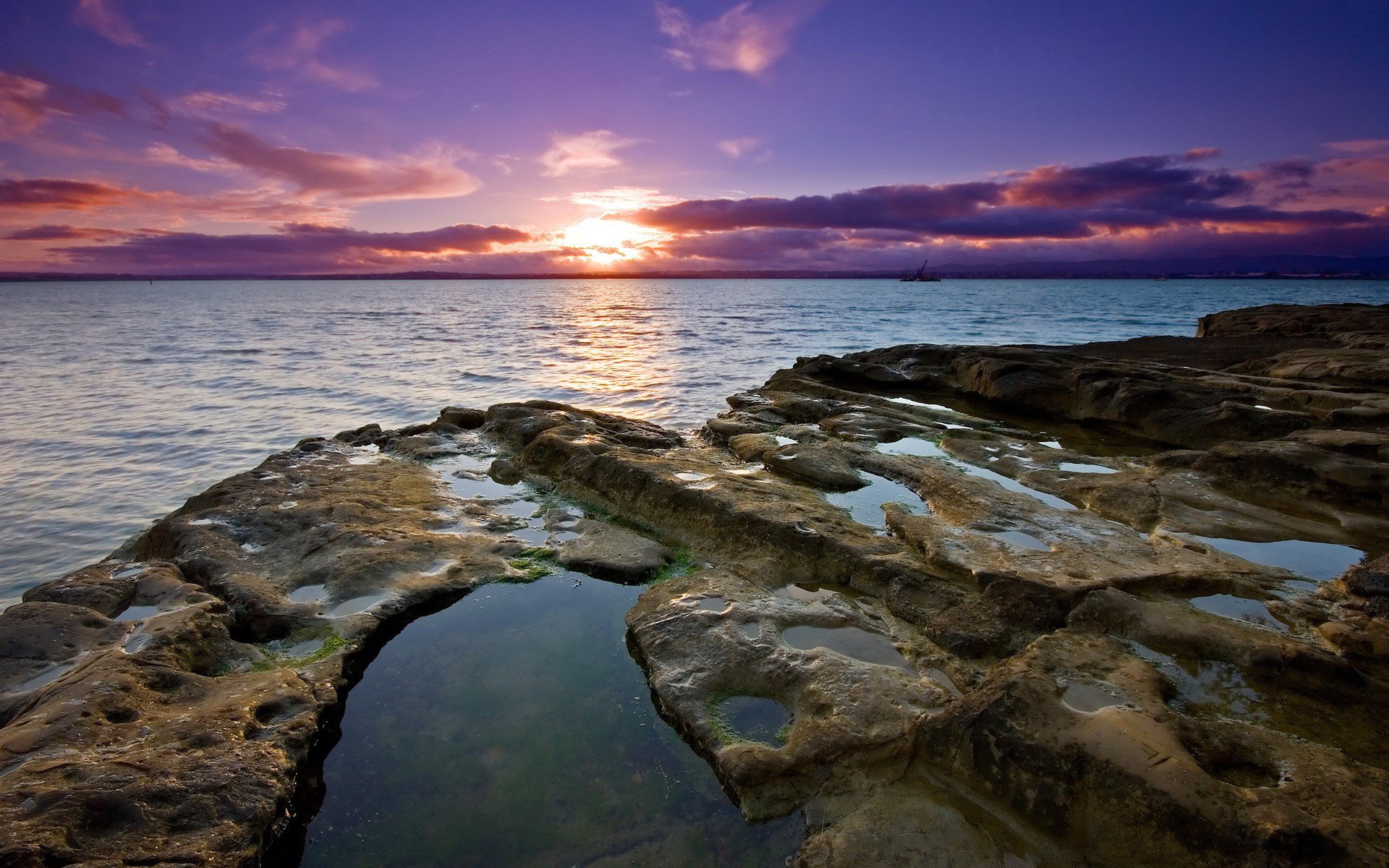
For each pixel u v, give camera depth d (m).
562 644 5.80
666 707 4.85
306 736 4.41
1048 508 7.65
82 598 5.75
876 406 13.31
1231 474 8.54
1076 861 3.50
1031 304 86.75
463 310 78.06
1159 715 4.12
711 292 179.62
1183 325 49.09
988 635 5.25
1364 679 4.59
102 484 12.86
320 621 5.76
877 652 5.31
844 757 4.16
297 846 3.83
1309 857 3.17
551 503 8.92
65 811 3.36
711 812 4.02
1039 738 3.90
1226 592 5.91
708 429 12.47
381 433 12.30
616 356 31.64
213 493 8.42
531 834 3.90
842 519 7.47
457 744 4.63
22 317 58.34
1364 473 7.75
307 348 34.72
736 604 5.88
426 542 7.23
